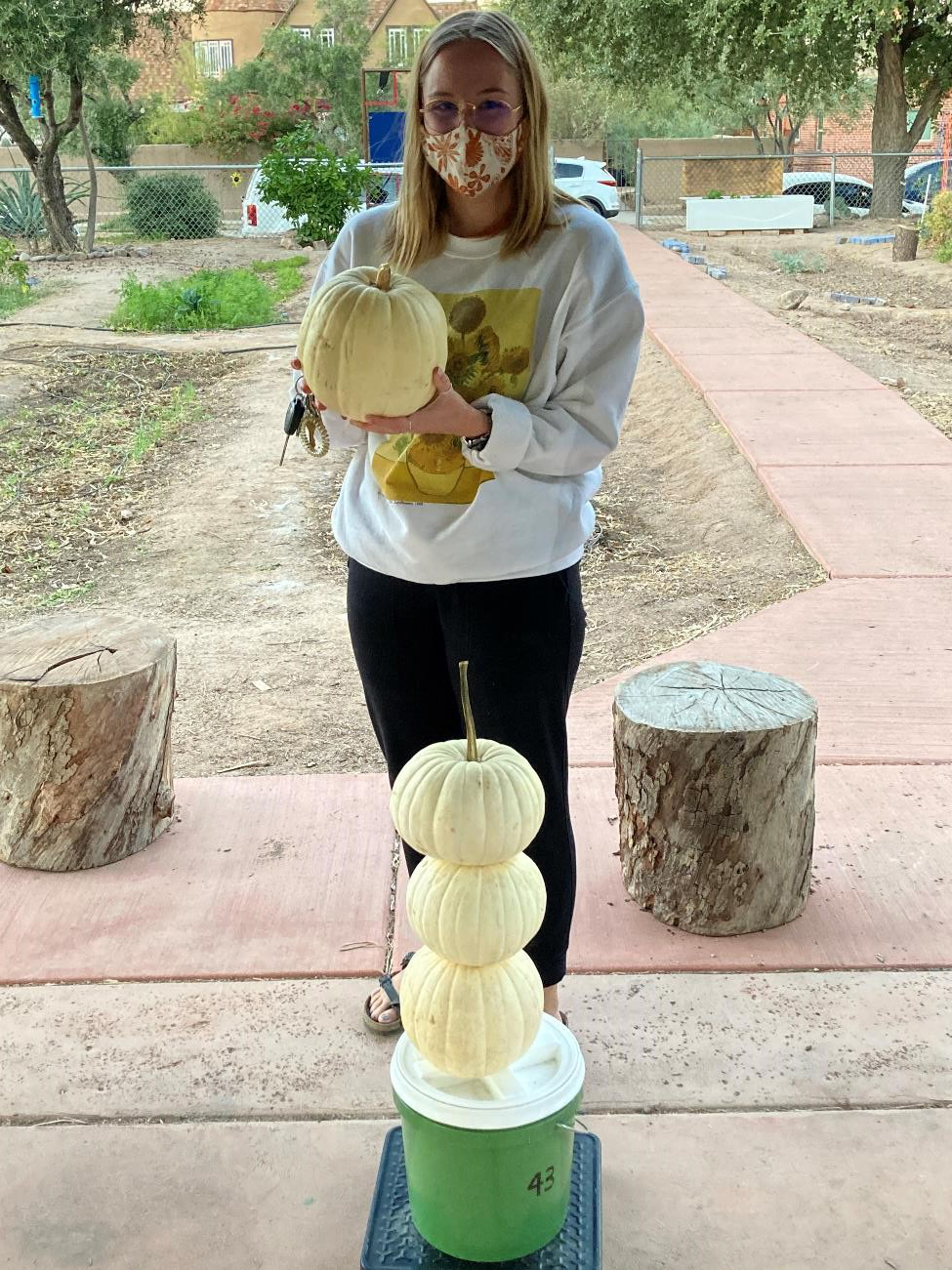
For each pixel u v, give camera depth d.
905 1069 2.72
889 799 3.85
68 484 8.91
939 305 15.90
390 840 3.71
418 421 2.16
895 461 7.77
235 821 3.87
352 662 5.69
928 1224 2.31
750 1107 2.62
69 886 3.50
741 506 7.40
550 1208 2.10
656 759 3.11
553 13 27.02
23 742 3.47
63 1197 2.42
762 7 24.28
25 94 24.06
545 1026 2.19
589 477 2.49
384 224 2.45
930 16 25.08
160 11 26.14
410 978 2.05
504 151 2.16
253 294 16.19
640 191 27.59
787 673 4.86
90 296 18.00
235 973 3.09
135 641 3.78
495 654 2.41
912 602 5.53
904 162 28.33
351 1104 2.66
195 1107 2.65
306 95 39.28
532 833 1.95
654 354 11.85
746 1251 2.26
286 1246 2.30
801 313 15.19
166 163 36.09
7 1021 2.93
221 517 8.08
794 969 3.07
